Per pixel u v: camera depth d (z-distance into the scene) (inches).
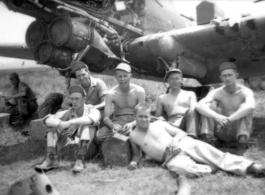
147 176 117.0
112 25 223.0
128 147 135.6
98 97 172.9
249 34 190.5
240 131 141.3
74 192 102.7
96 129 149.6
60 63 193.8
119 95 153.9
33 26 195.5
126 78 147.9
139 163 132.8
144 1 242.8
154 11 252.5
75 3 190.5
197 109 145.7
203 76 235.3
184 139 126.1
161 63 221.8
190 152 120.3
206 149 119.1
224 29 191.3
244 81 280.7
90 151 149.1
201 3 279.9
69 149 143.9
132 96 154.2
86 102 169.9
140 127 132.8
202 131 144.9
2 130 224.7
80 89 141.9
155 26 252.1
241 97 148.8
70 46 186.2
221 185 100.7
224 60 228.5
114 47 221.1
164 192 97.7
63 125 132.5
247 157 134.8
